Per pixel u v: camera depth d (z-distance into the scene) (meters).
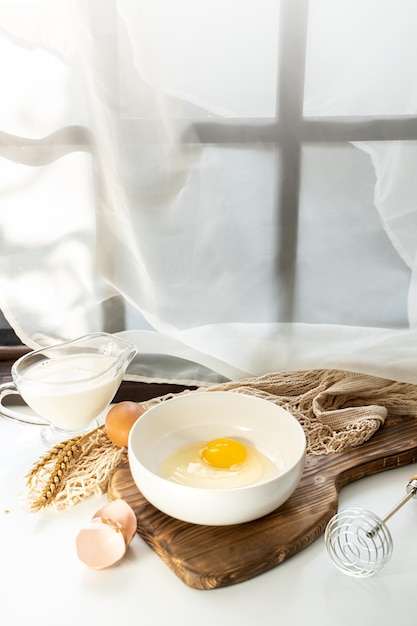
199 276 0.96
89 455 0.89
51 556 0.77
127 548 0.78
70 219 0.93
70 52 0.86
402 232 0.94
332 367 1.00
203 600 0.73
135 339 1.00
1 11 0.84
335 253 0.95
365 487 0.86
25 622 0.71
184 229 0.94
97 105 0.88
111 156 0.90
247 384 0.98
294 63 0.87
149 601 0.73
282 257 0.96
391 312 0.98
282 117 0.89
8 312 0.97
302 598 0.73
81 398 0.87
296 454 0.81
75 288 0.97
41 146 0.90
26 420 0.93
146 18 0.85
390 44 0.86
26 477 0.84
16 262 0.95
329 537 0.76
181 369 1.03
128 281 0.96
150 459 0.83
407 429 0.94
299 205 0.93
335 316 0.98
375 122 0.89
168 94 0.88
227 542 0.76
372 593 0.73
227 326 0.99
